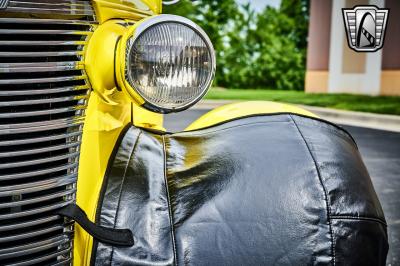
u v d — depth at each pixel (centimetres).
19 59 150
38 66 151
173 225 160
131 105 198
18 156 152
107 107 174
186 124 864
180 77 167
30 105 152
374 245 158
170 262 154
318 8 1608
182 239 157
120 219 161
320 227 156
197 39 168
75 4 156
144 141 182
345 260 153
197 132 186
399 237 363
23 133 152
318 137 175
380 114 1095
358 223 158
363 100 1359
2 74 149
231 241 155
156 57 164
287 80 1900
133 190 166
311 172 164
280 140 173
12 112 150
